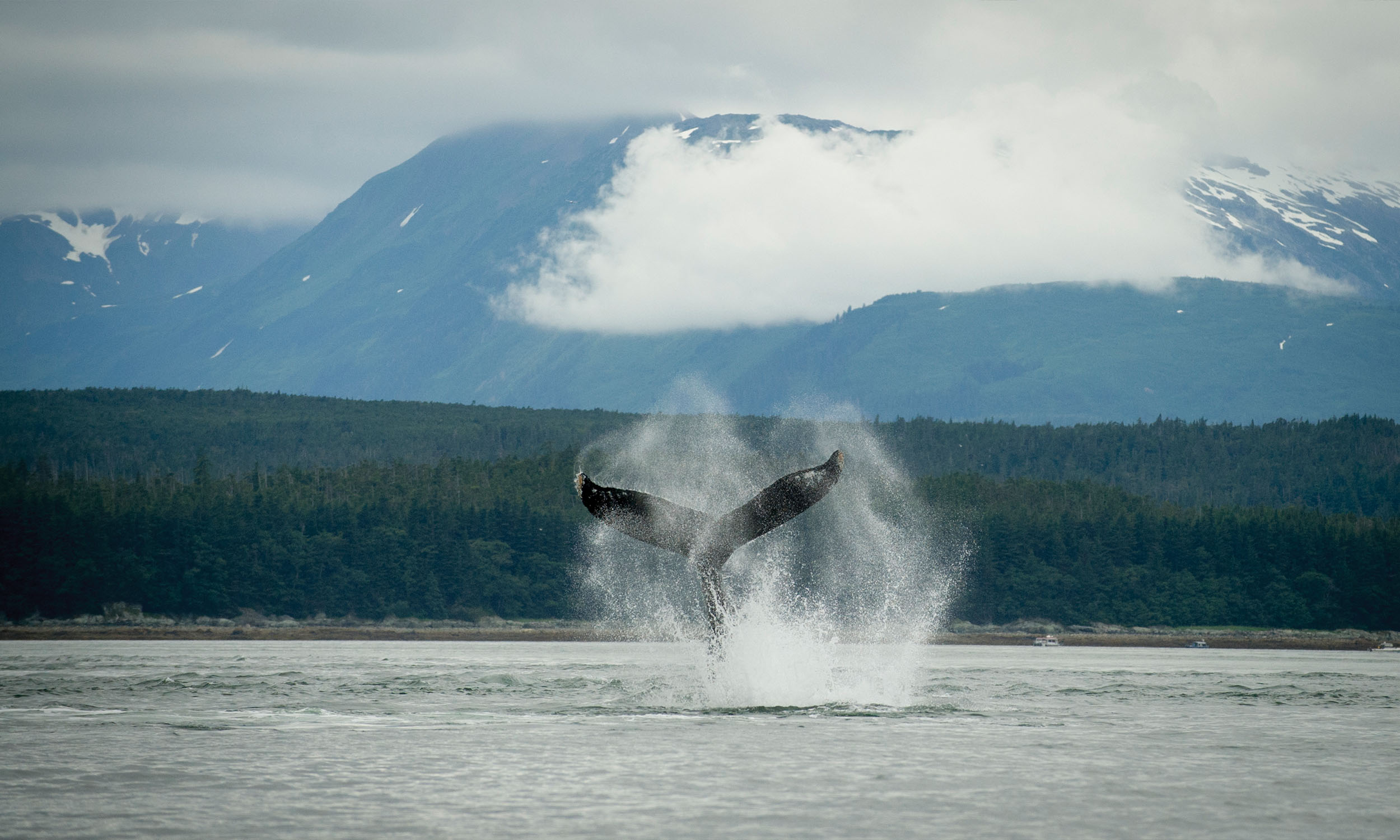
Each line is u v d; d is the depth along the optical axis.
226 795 111.62
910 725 155.62
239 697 197.00
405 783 117.00
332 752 134.38
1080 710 185.12
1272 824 103.44
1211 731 160.00
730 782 117.50
